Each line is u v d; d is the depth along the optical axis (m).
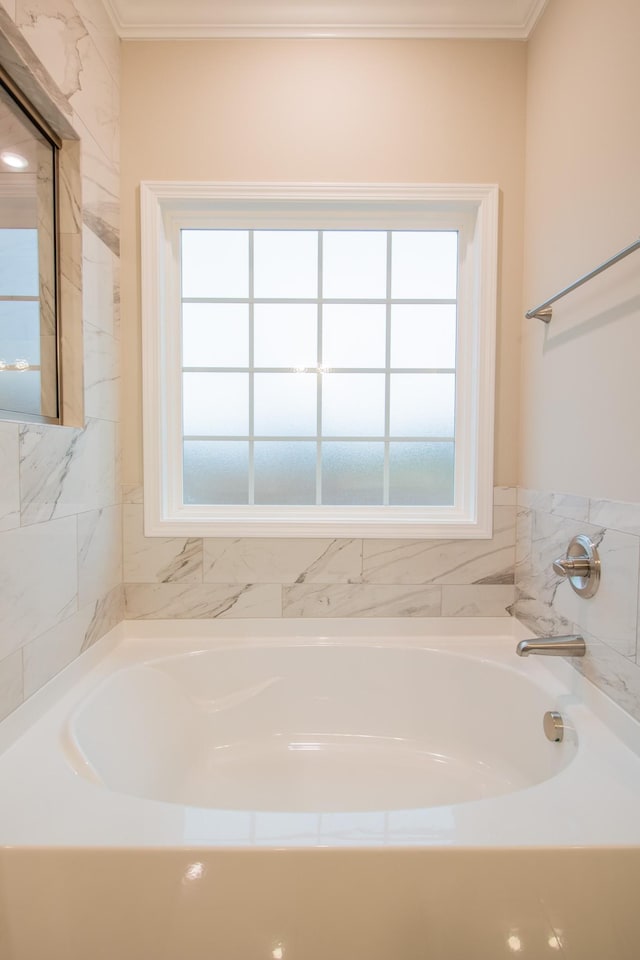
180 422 1.71
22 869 0.72
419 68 1.58
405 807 1.31
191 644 1.59
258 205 1.61
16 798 0.84
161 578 1.63
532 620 1.52
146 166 1.58
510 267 1.62
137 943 0.71
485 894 0.71
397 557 1.65
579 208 1.25
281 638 1.64
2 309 1.06
